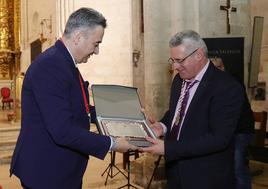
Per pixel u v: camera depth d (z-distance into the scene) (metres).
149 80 5.02
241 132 3.77
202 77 2.22
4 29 13.91
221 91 2.13
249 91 4.70
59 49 2.09
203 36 4.40
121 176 5.65
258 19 4.66
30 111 2.09
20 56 13.80
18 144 2.14
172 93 2.48
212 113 2.14
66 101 2.02
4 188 5.18
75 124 2.03
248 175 3.88
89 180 5.48
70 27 2.08
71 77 2.07
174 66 2.19
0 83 13.73
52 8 11.57
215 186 2.19
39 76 2.01
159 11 4.84
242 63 3.92
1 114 11.30
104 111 2.29
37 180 2.07
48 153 2.08
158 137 2.40
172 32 4.81
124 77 9.35
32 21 13.21
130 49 9.23
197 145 2.09
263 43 7.84
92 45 2.11
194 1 4.48
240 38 3.91
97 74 9.91
